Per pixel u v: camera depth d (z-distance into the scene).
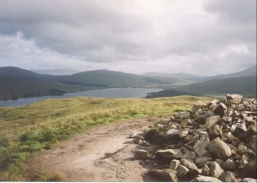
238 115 13.82
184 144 12.23
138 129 17.31
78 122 19.08
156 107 26.92
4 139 15.62
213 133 12.06
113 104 50.56
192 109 16.38
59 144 14.53
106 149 13.34
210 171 9.48
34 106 71.94
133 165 10.99
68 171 10.63
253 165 9.30
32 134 15.90
